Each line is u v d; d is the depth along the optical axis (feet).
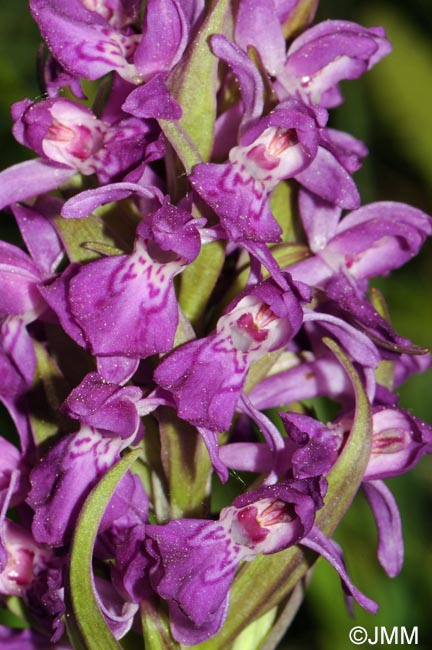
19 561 0.75
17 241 1.00
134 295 0.71
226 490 0.87
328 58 0.74
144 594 0.72
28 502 0.72
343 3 1.13
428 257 1.08
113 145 0.73
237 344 0.72
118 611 0.73
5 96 1.05
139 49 0.72
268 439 0.73
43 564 0.75
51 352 0.75
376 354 0.75
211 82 0.72
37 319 0.76
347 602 0.81
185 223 0.70
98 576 0.75
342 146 0.79
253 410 0.73
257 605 0.73
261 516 0.72
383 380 0.78
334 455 0.74
